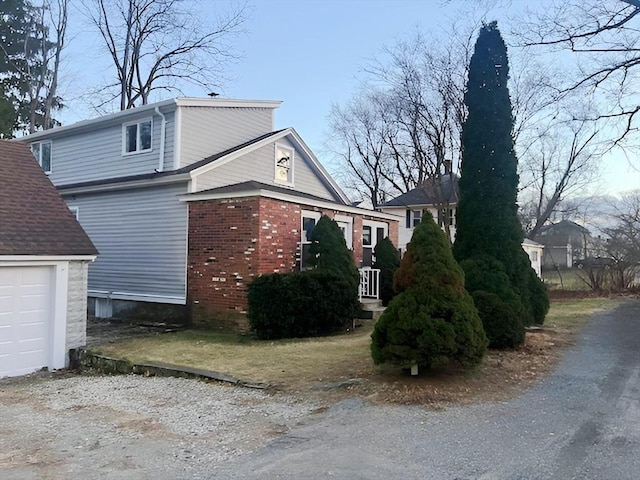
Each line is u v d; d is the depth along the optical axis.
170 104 14.70
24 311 9.75
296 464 4.38
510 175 10.06
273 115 18.33
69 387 7.93
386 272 15.30
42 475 4.28
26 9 28.70
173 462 4.53
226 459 4.57
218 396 6.74
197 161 15.25
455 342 6.52
